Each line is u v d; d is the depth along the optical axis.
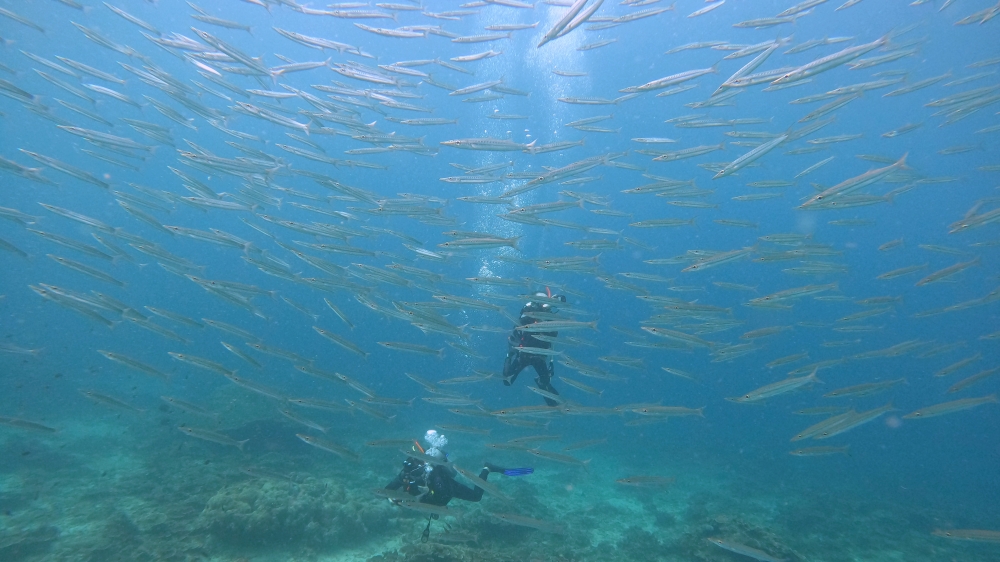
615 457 20.72
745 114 43.25
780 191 11.56
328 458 14.22
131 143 11.58
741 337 9.81
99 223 10.04
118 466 12.06
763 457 24.20
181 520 8.88
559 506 13.46
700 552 9.77
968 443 38.00
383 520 9.84
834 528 13.30
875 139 48.38
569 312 10.62
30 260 9.47
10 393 17.64
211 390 22.64
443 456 7.95
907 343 10.72
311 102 11.87
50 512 9.16
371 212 11.81
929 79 10.62
